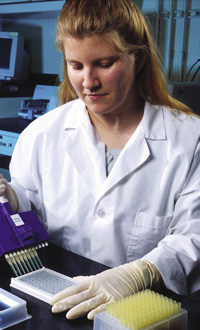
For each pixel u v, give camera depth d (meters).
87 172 1.07
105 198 1.04
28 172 1.19
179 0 2.62
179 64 2.71
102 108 0.90
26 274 0.85
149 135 1.05
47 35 3.42
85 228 1.09
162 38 2.73
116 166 1.03
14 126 2.63
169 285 0.84
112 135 1.09
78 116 1.13
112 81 0.86
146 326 0.62
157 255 0.88
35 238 0.94
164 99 1.11
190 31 2.64
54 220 1.13
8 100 3.10
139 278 0.82
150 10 2.69
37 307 0.75
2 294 0.75
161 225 1.04
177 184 1.03
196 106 2.02
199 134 1.05
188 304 0.78
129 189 1.04
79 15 0.82
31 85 3.61
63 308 0.73
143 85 1.06
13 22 3.64
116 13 0.84
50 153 1.14
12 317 0.70
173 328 0.65
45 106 2.95
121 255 1.06
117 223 1.04
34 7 2.88
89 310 0.73
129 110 1.06
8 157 2.62
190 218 0.99
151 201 1.04
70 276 0.88
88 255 1.11
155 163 1.05
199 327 0.69
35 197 1.20
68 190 1.10
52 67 3.46
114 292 0.77
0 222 0.92
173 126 1.07
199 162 1.03
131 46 0.86
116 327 0.62
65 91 1.20
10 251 0.89
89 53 0.83
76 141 1.10
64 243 1.14
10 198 1.08
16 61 3.34
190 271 0.88
